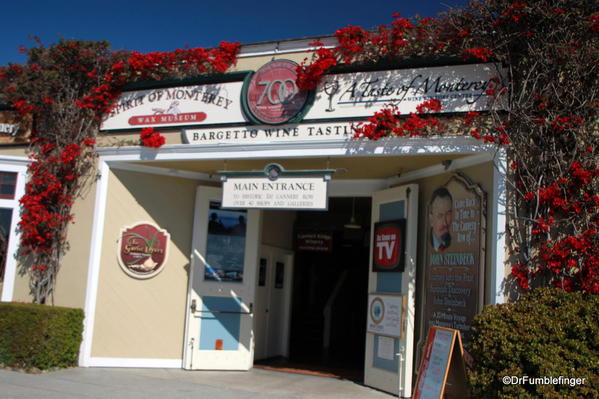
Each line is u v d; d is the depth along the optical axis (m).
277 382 8.16
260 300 10.20
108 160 8.66
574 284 6.18
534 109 6.66
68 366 8.16
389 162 7.66
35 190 8.77
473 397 5.68
